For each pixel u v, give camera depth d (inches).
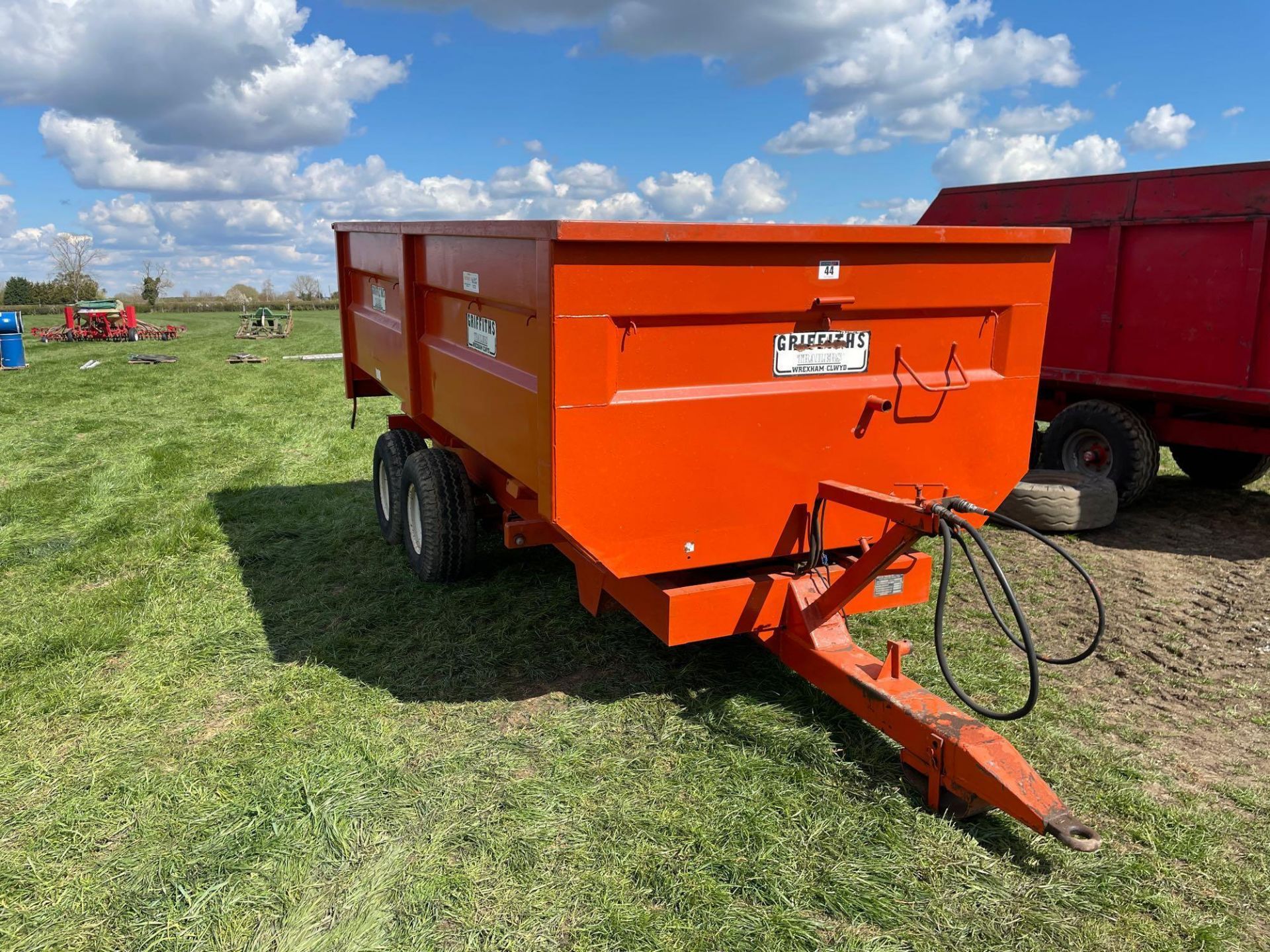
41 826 118.7
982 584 113.8
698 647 171.6
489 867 109.3
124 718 148.5
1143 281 250.7
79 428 437.7
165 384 614.2
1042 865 110.2
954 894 105.0
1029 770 108.9
